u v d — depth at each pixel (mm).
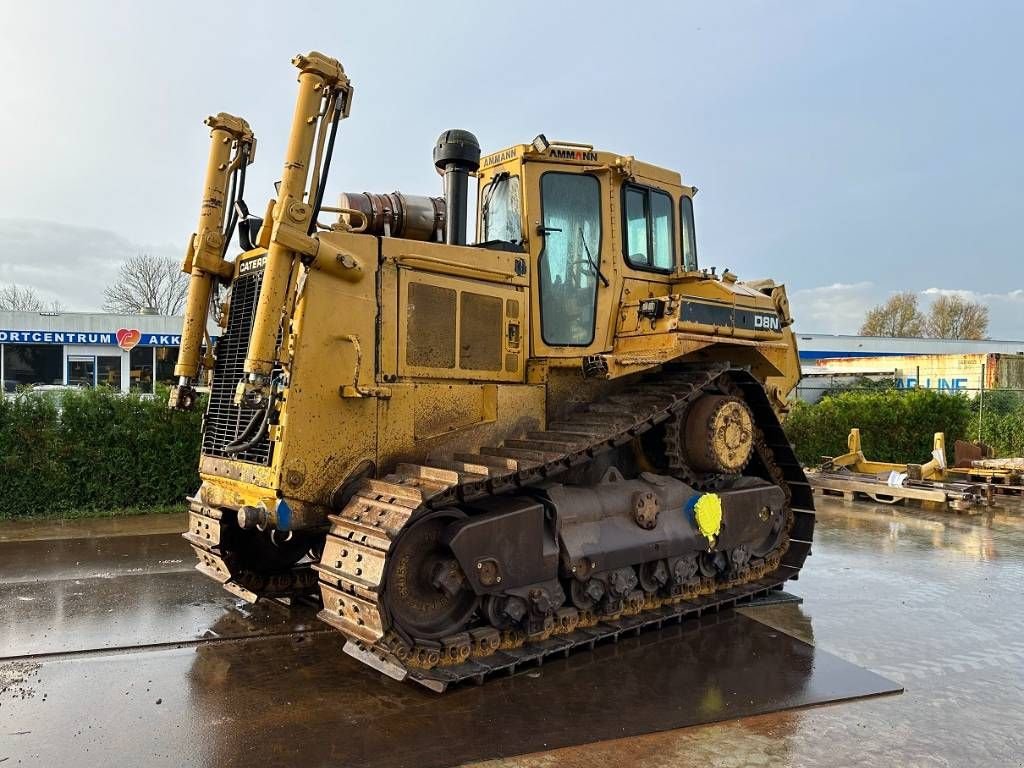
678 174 7191
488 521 4844
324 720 4246
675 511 6074
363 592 4332
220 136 5781
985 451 14273
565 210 6316
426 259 5430
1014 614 6445
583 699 4598
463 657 4789
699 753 3912
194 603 6434
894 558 8477
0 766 3678
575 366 6027
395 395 5258
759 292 7520
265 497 4938
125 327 26172
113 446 10109
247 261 5559
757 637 5820
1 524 9398
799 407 15453
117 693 4594
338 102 4910
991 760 3900
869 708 4543
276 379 4879
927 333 64875
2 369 25406
